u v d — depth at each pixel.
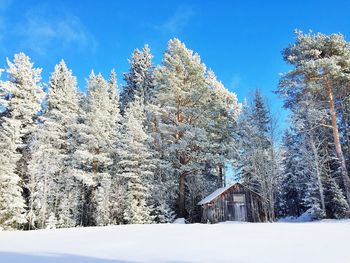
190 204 33.62
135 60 55.09
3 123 29.72
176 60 34.91
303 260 5.95
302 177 34.22
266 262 5.81
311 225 16.58
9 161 28.19
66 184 32.28
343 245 7.94
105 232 14.12
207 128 35.12
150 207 31.16
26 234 14.26
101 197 30.25
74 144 34.78
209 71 41.94
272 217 27.00
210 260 6.09
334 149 31.03
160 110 34.53
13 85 32.78
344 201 26.36
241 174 35.00
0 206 26.67
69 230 16.69
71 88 39.72
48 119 34.03
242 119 33.56
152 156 34.22
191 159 33.69
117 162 33.72
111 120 36.84
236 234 11.73
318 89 25.45
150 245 8.62
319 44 25.72
